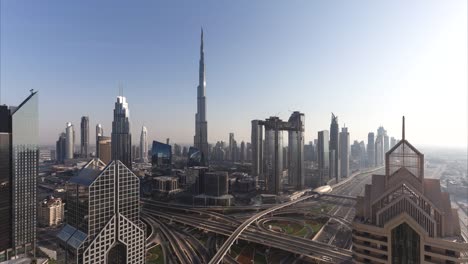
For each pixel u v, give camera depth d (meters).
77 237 196.62
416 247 149.88
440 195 156.88
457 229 151.62
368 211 174.12
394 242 155.38
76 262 187.50
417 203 158.00
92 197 194.62
